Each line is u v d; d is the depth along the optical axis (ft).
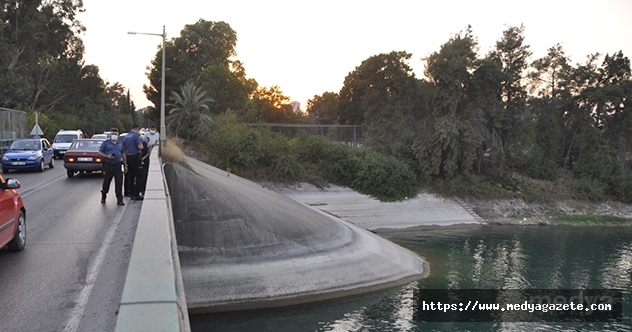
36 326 18.97
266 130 139.85
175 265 19.07
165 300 12.07
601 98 168.66
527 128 168.14
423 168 146.00
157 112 230.07
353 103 238.07
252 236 59.21
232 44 264.72
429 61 154.81
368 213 125.18
